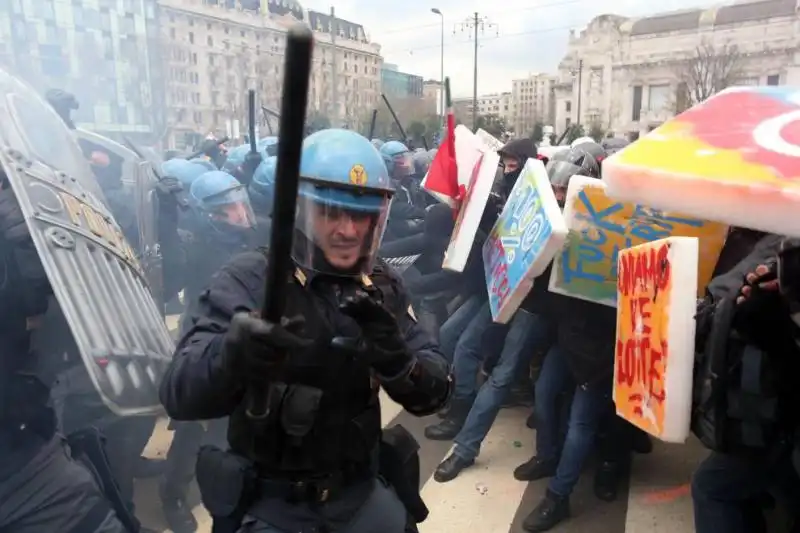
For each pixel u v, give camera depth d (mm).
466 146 3697
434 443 3645
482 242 3570
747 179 1406
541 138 20266
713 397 1647
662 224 2521
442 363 1624
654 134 1765
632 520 2867
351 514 1516
